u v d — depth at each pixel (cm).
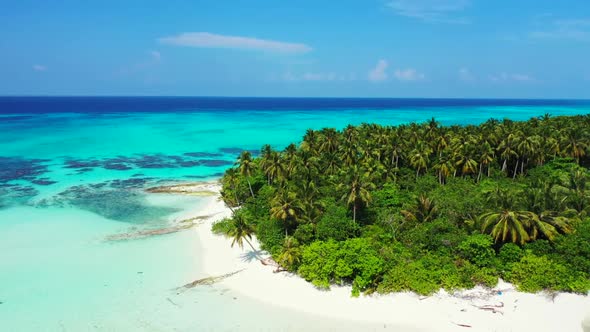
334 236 4503
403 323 3509
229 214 6231
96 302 3853
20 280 4234
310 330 3444
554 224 4253
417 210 4981
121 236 5422
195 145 13138
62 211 6406
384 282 3900
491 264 4050
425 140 7775
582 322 3453
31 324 3525
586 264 3828
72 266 4556
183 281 4241
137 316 3647
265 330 3453
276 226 4938
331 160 6681
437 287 3856
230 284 4166
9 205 6644
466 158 6675
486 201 4950
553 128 8556
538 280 3781
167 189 7738
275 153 6619
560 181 5391
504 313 3569
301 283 4128
